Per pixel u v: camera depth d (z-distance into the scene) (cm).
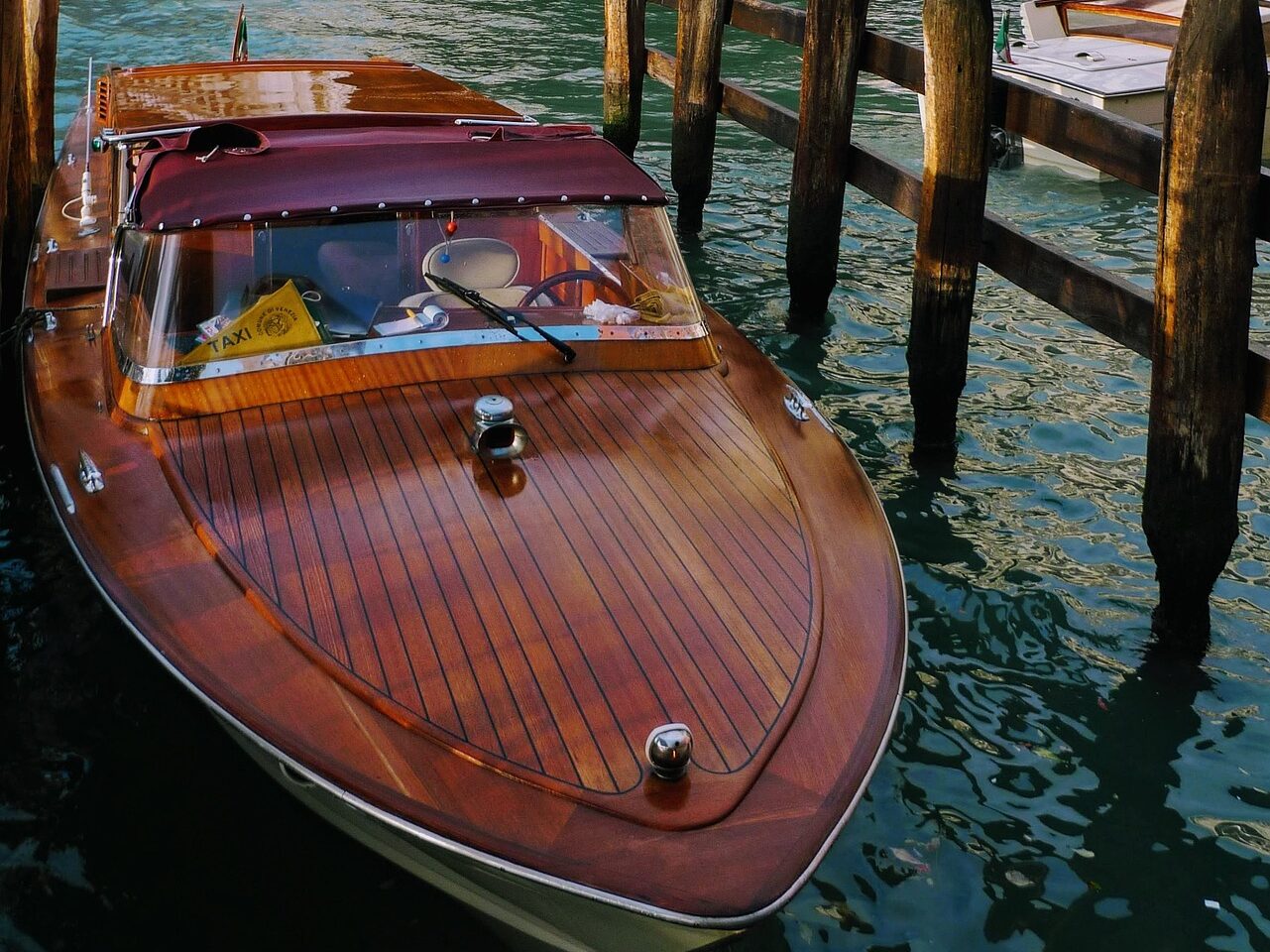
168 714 380
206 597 296
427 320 371
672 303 399
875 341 662
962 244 507
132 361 365
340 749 259
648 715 264
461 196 376
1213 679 405
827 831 247
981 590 452
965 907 321
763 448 359
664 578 300
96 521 326
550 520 314
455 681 270
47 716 378
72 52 1305
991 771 368
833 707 275
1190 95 355
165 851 333
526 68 1277
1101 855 338
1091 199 923
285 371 358
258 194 364
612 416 360
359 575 296
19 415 534
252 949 307
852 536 335
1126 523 496
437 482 324
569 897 240
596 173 399
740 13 768
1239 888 328
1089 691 401
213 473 330
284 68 532
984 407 594
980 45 479
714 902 231
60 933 309
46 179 745
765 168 974
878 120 1116
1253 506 512
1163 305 381
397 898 321
